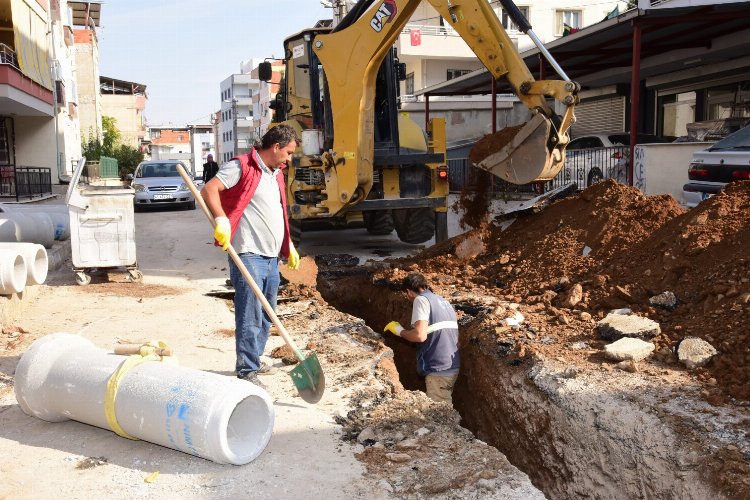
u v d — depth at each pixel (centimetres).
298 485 338
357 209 962
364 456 370
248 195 455
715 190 928
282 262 872
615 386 446
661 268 622
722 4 1128
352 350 561
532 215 892
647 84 2081
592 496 411
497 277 781
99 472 353
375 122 994
